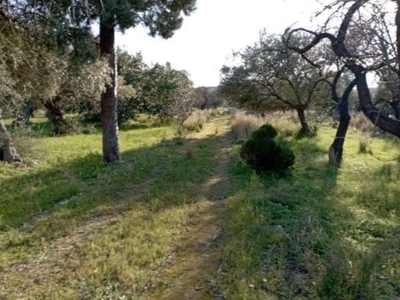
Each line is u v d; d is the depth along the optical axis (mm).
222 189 7016
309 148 12094
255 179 7109
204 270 3688
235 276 3457
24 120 13523
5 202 6258
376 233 4551
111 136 10227
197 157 10773
